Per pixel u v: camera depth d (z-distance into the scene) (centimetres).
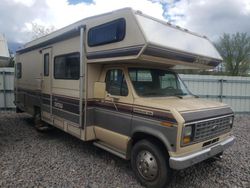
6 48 689
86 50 450
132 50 352
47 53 607
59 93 552
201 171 431
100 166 438
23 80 793
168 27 395
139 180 377
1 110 1078
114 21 385
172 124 318
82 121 461
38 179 379
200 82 1121
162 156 341
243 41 2272
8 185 358
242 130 798
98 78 468
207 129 355
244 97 1155
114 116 418
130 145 397
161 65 461
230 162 479
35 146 552
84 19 455
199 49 439
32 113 722
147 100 374
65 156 487
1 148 533
